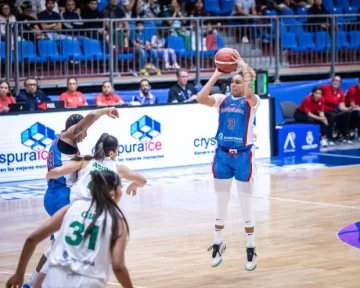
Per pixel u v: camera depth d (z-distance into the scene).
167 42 19.33
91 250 5.34
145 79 17.48
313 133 18.84
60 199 7.63
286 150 18.39
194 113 17.19
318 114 19.31
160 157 16.81
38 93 16.66
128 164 16.38
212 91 17.86
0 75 17.25
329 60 21.44
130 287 5.32
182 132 17.06
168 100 17.48
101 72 18.55
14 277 5.53
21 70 17.67
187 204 12.93
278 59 20.34
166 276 8.67
